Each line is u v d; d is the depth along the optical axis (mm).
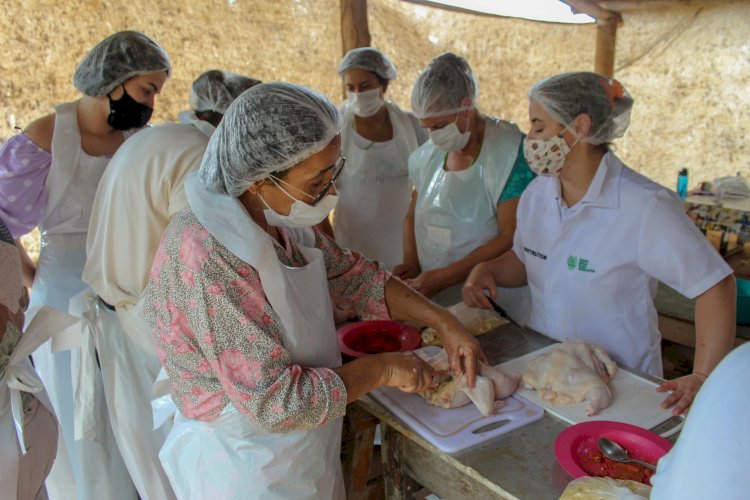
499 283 2045
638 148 6414
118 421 1956
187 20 3146
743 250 3299
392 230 3062
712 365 1494
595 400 1380
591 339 1785
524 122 5902
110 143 2268
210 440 1292
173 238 1201
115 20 2932
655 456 1200
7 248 1456
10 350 1487
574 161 1682
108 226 1784
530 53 5629
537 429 1334
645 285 1729
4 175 2066
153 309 1254
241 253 1136
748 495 649
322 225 2775
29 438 1586
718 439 678
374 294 1645
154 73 2096
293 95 1128
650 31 5922
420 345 1746
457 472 1342
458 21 4875
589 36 6066
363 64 2711
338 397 1216
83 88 2084
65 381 2203
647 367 1776
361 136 2898
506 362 1649
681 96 5938
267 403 1161
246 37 3379
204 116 2088
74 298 2020
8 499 1472
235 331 1164
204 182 1228
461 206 2412
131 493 2203
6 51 2680
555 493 1123
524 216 1910
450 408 1416
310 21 3607
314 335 1313
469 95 2234
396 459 1492
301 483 1332
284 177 1181
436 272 2240
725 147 5754
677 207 1611
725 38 5496
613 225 1667
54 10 2752
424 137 3082
